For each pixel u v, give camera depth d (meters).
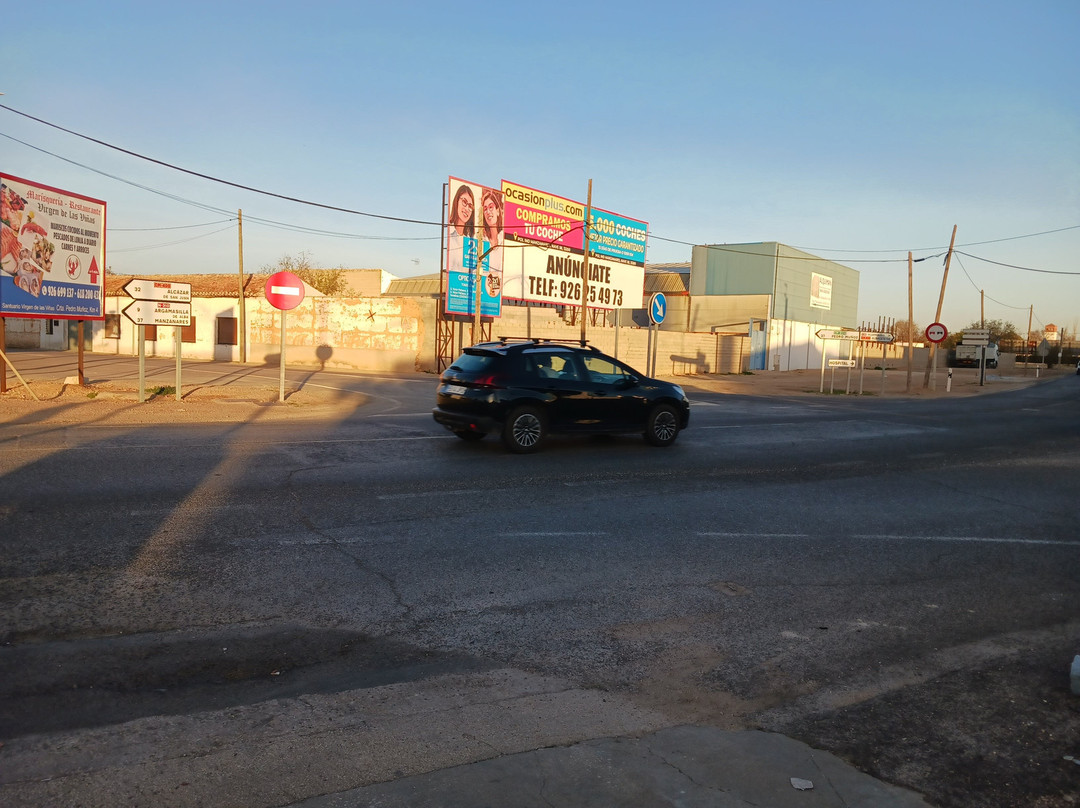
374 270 52.53
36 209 15.59
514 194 31.47
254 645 4.57
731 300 54.25
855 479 10.59
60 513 7.14
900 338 104.88
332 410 16.56
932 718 3.96
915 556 6.91
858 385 37.88
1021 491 10.18
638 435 14.11
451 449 11.71
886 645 4.91
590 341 36.25
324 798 3.10
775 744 3.65
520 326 33.69
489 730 3.69
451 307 28.98
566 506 8.27
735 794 3.21
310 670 4.28
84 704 3.80
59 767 3.26
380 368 33.03
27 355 33.69
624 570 6.20
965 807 3.19
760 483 10.02
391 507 7.92
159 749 3.43
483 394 11.38
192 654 4.41
